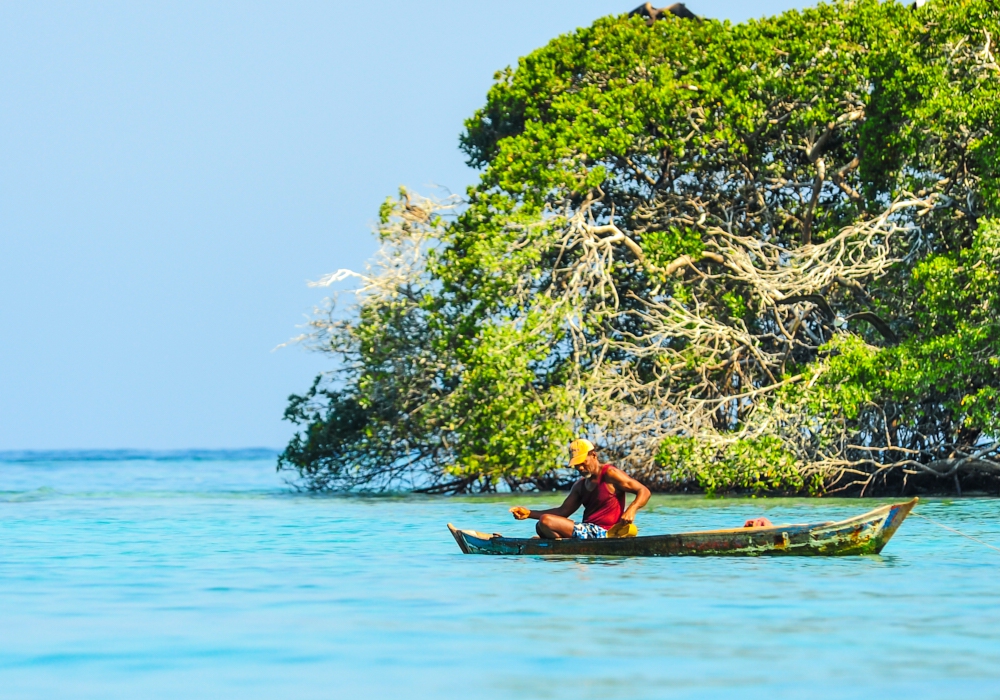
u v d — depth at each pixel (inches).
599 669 1371.8
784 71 5191.9
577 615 1737.2
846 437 4854.8
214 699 1256.2
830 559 2412.6
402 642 1542.8
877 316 5083.7
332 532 3348.9
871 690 1267.2
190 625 1690.5
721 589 1994.3
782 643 1515.7
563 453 4913.9
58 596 2003.0
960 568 2269.9
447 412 5374.0
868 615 1723.7
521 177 5221.5
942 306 4643.2
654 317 5526.6
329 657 1456.7
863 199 5447.8
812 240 5615.2
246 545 2952.8
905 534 3024.1
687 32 5531.5
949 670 1359.5
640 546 2512.3
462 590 2012.8
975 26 4891.7
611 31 5620.1
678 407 5088.6
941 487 5187.0
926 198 5123.0
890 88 4918.8
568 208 5255.9
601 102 5280.5
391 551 2753.4
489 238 5113.2
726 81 5201.8
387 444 5762.8
